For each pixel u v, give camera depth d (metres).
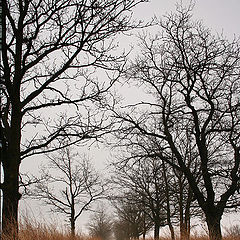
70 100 7.95
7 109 7.59
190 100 14.84
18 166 6.89
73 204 24.62
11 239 6.24
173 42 15.09
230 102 14.34
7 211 6.46
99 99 8.46
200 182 16.66
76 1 7.57
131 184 21.95
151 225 30.91
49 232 8.16
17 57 7.20
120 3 7.79
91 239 13.53
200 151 14.38
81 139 7.84
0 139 6.84
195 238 10.92
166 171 19.95
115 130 8.57
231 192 13.70
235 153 14.27
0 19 6.99
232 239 10.50
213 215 13.49
